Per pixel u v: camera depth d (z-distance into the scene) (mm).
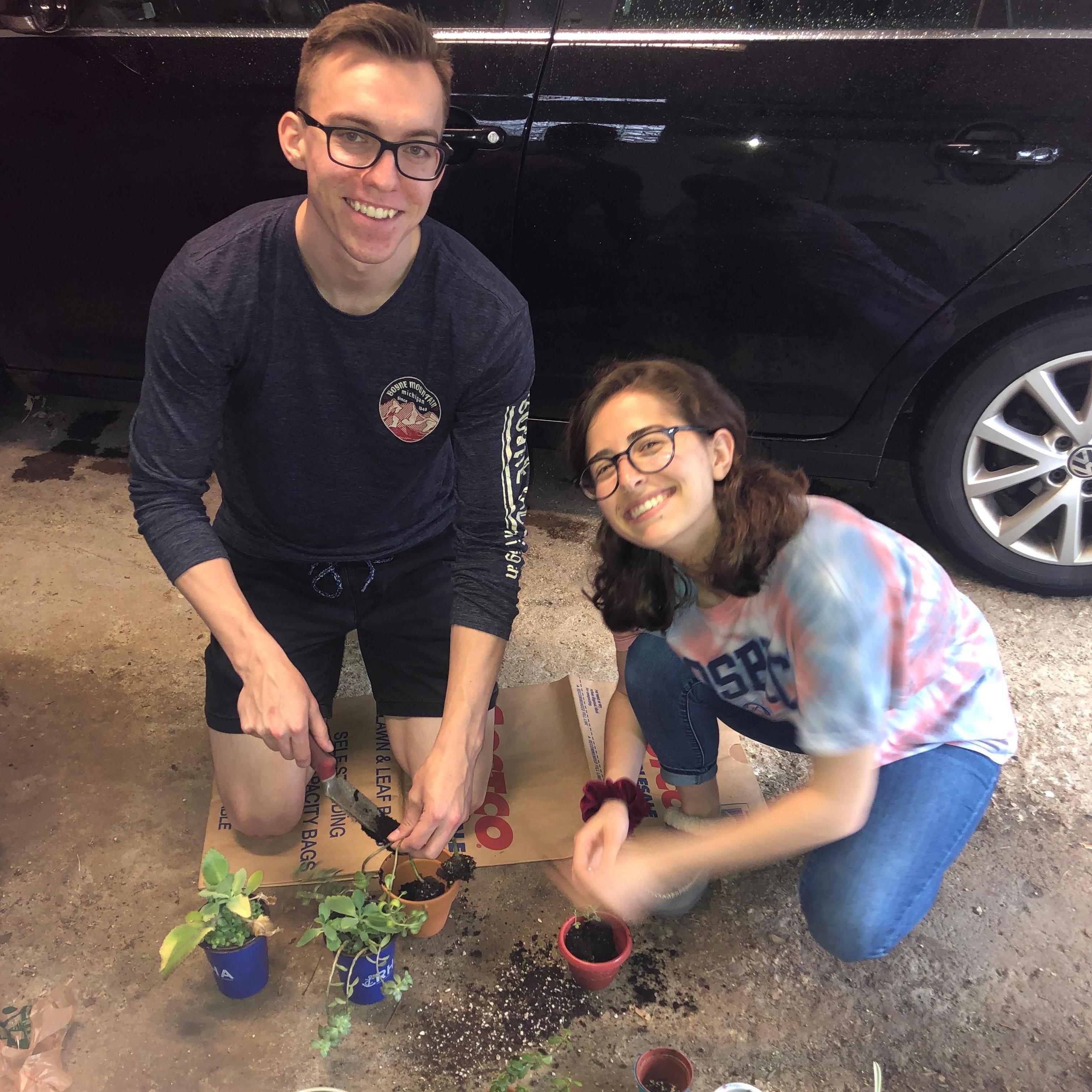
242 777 1801
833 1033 1632
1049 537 2637
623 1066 1567
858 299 2330
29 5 2367
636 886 1535
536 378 2648
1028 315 2340
